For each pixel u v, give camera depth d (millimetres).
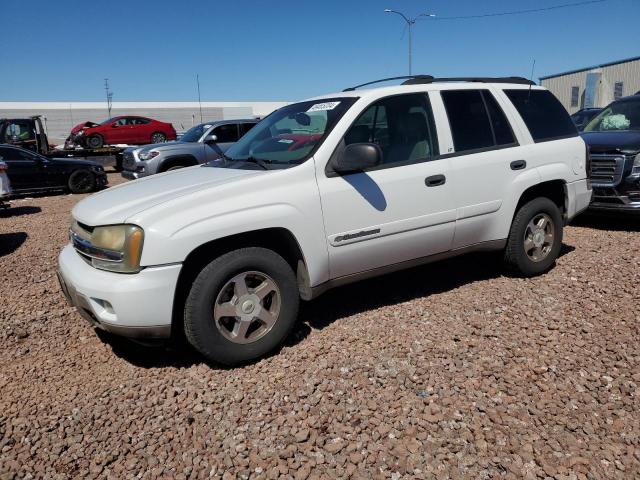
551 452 2637
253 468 2621
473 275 5246
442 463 2588
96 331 4352
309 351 3773
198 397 3273
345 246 3916
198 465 2660
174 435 2906
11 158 14242
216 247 3562
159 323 3336
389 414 2979
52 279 5875
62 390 3447
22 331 4383
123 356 3895
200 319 3414
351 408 3055
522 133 4895
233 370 3596
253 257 3549
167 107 65500
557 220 5133
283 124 4496
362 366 3521
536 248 5059
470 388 3211
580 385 3215
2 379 3623
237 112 67438
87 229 3625
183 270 3443
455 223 4438
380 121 4148
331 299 4781
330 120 4016
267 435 2863
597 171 7062
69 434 2963
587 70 31766
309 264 3775
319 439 2789
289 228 3639
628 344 3680
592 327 3967
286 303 3725
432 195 4262
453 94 4578
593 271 5164
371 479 2508
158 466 2670
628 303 4359
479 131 4648
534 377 3311
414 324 4148
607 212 7070
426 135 4363
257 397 3238
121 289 3242
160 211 3332
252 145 4527
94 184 15609
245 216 3490
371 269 4148
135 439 2889
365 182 3959
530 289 4789
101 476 2617
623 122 8000
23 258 6938
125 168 12734
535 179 4863
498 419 2893
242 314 3564
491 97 4816
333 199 3820
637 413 2926
